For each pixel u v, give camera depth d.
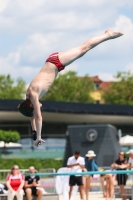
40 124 21.52
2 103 105.75
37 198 43.41
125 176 45.28
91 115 111.12
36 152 106.19
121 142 95.75
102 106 116.38
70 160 45.03
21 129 110.44
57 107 108.44
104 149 70.06
